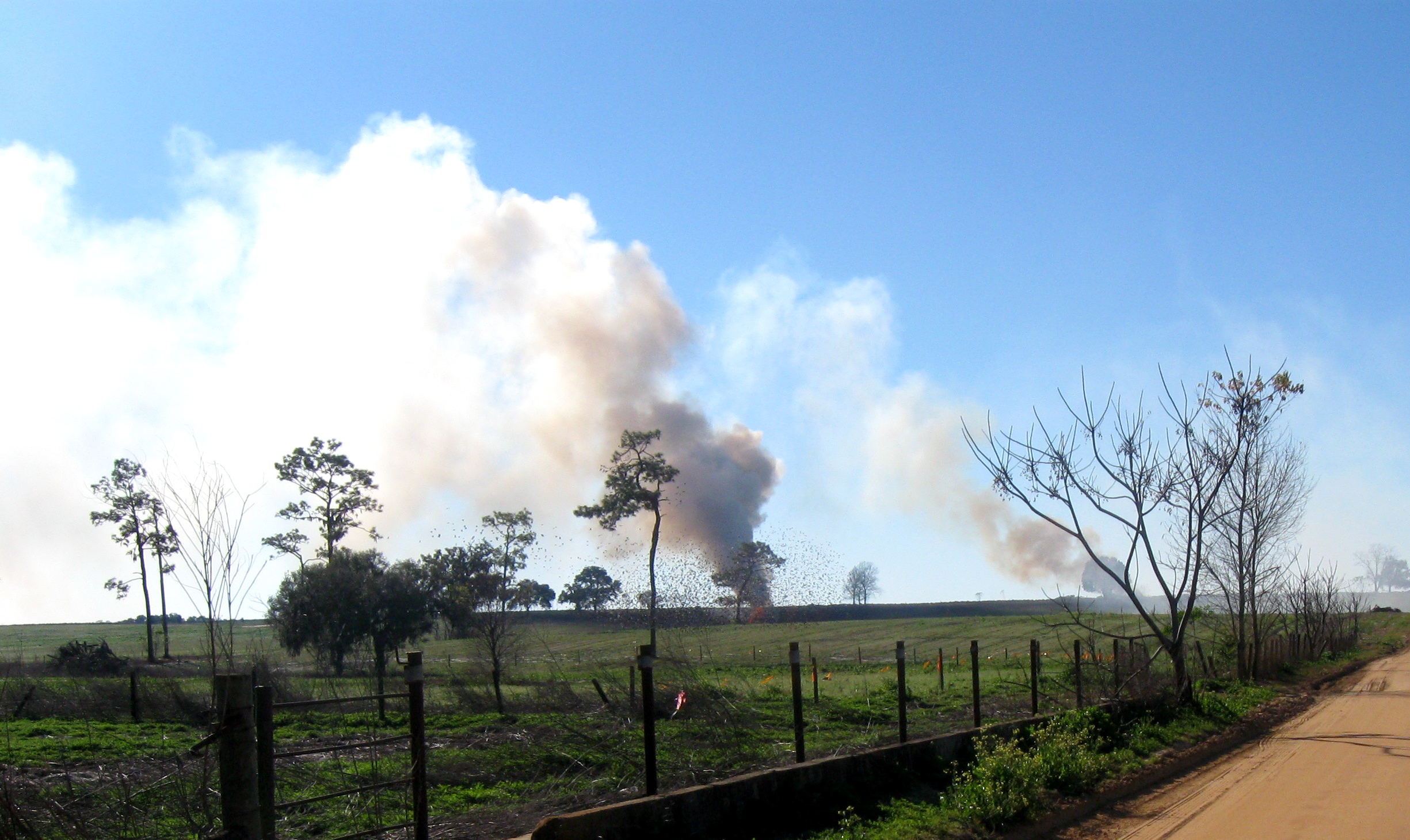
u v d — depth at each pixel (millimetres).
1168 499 22312
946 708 21328
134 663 39969
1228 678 30469
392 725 18359
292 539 56844
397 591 42656
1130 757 15328
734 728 15750
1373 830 10414
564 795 11500
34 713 20406
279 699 19891
